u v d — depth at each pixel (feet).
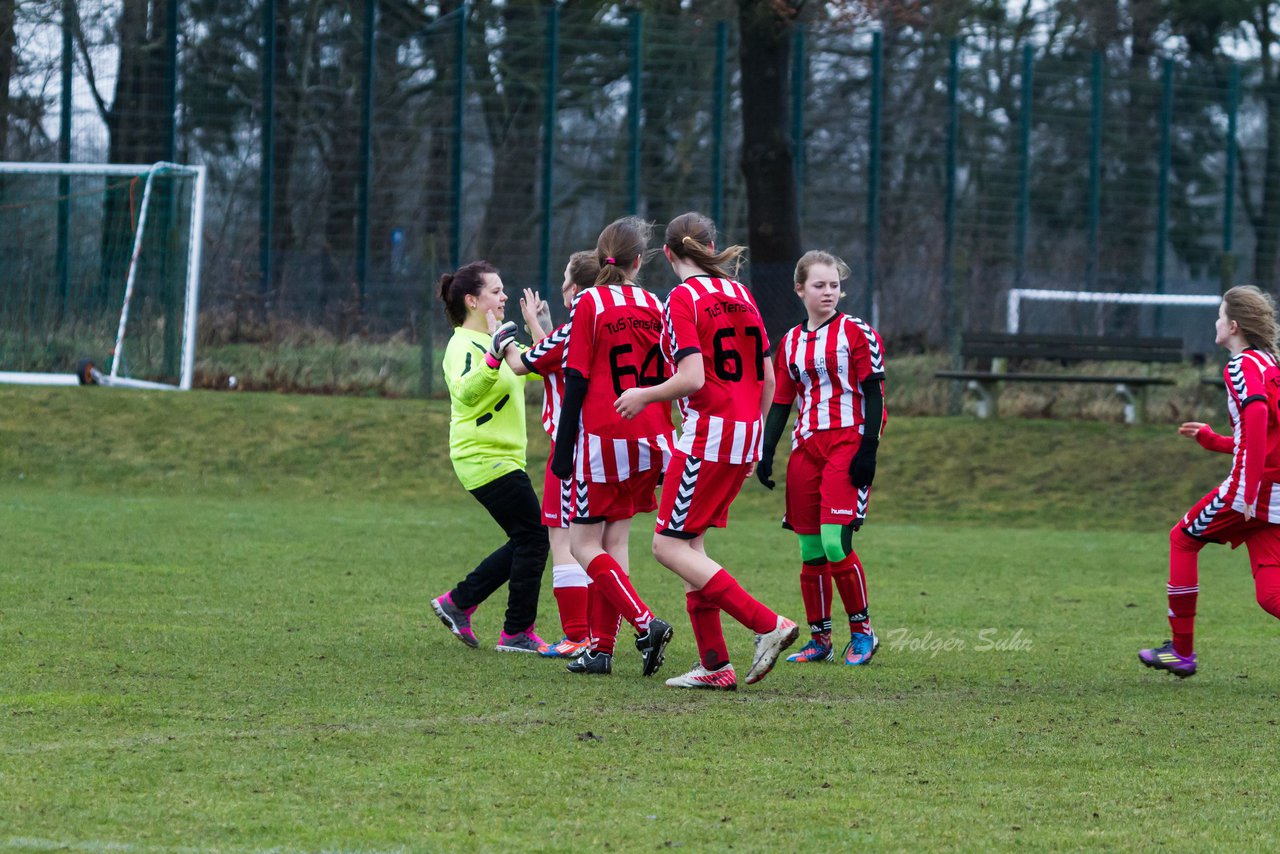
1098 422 205.05
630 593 70.33
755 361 69.31
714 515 68.33
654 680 71.00
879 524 162.71
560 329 76.33
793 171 253.03
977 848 43.34
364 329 254.68
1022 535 153.17
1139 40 426.92
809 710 63.67
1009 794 49.73
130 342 235.81
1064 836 44.70
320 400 206.39
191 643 76.33
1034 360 245.86
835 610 98.94
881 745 56.80
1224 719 62.95
